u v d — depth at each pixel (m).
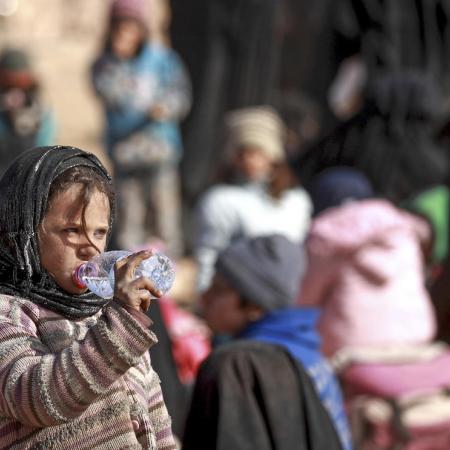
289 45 26.06
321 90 26.25
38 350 5.91
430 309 13.24
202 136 24.30
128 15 22.12
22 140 18.11
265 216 15.70
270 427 8.50
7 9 33.09
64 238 6.05
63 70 31.64
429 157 19.75
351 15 25.50
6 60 18.28
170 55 22.75
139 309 5.72
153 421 6.46
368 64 25.20
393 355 12.33
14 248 6.05
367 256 12.96
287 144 20.36
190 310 17.28
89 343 5.64
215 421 8.52
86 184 6.06
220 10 24.33
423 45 25.28
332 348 12.97
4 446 5.96
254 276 9.82
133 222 22.58
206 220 15.66
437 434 11.88
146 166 22.61
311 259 13.07
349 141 19.92
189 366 12.10
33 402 5.64
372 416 11.88
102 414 6.04
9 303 6.06
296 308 10.01
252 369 8.65
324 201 15.19
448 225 14.84
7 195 6.05
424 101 20.09
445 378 12.02
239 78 24.44
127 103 22.41
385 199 15.80
